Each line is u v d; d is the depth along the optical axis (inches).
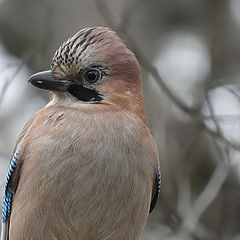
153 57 604.7
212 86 484.7
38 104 566.6
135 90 319.0
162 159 515.5
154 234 472.7
